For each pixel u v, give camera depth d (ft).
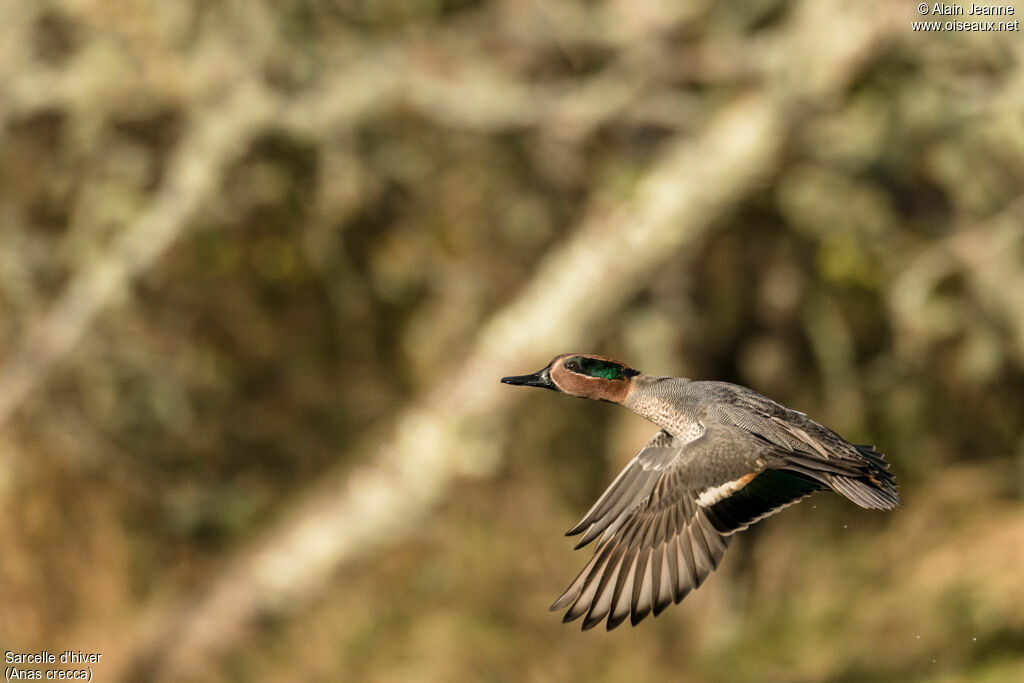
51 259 44.04
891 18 36.40
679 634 45.52
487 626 43.86
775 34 40.45
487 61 42.19
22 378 41.65
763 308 50.29
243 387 49.90
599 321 41.16
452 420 40.96
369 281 49.37
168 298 47.83
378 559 44.70
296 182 45.60
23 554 43.09
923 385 49.96
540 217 47.47
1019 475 49.52
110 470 45.55
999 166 42.01
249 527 47.85
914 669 42.70
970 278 43.96
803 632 45.52
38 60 41.34
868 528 49.14
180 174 39.83
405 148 44.11
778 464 19.66
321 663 42.42
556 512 47.29
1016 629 43.09
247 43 39.19
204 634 42.47
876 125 39.99
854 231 44.73
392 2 42.16
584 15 42.01
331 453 50.03
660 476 20.15
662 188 39.83
